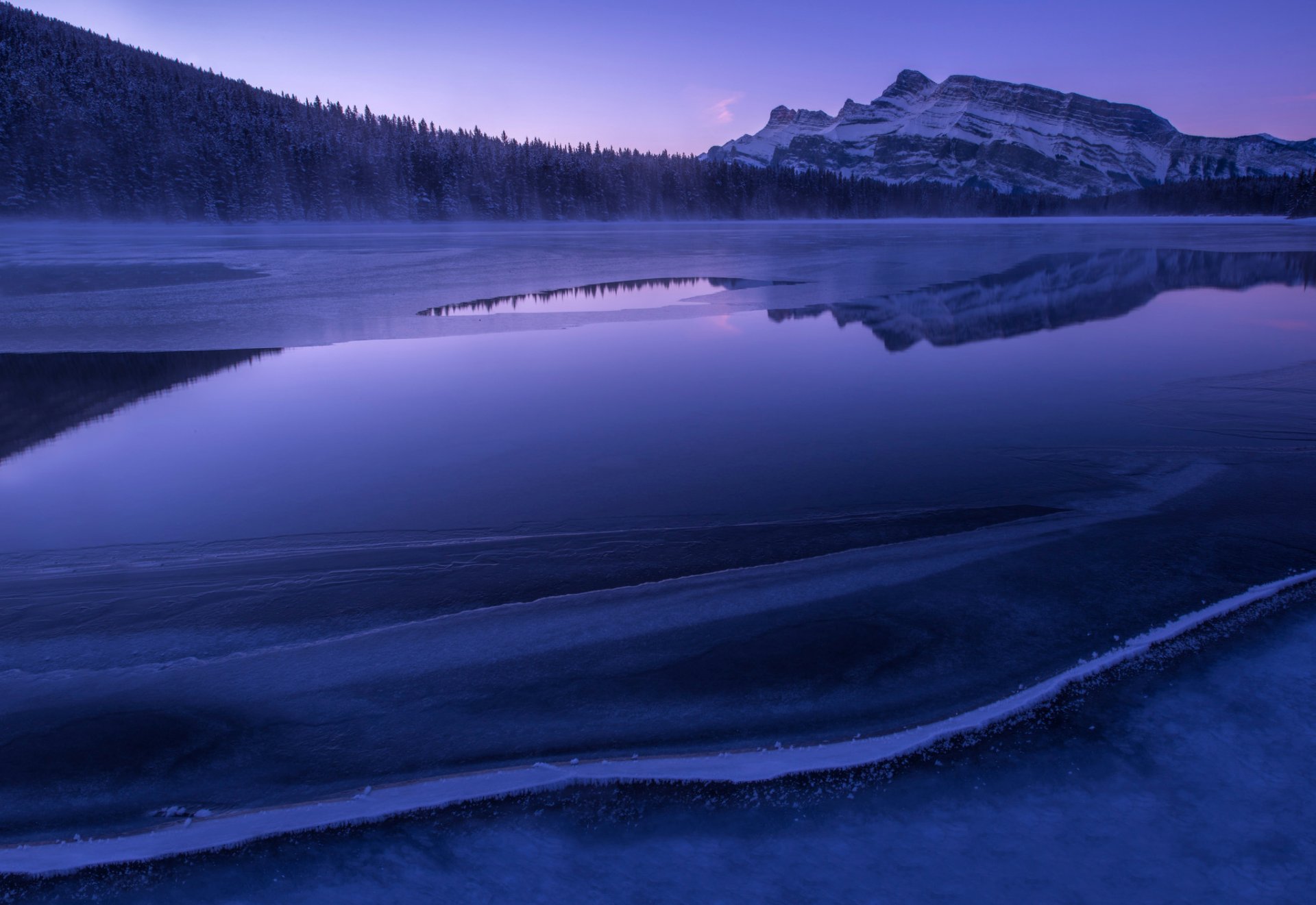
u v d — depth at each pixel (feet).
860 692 12.35
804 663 13.24
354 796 10.55
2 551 20.59
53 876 9.40
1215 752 10.67
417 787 10.65
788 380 39.83
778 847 9.46
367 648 14.42
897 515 21.54
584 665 13.51
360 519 22.57
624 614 15.34
